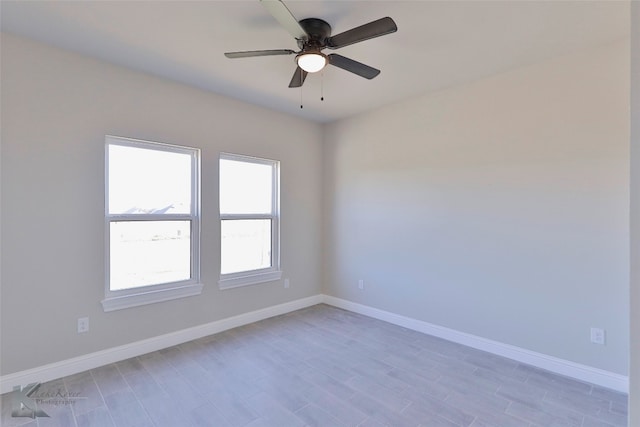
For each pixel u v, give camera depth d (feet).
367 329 11.76
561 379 8.38
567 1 6.41
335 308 14.23
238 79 10.15
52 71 8.18
